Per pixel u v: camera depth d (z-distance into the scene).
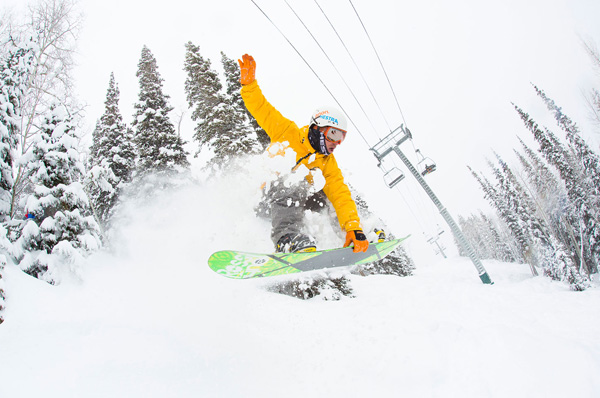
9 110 8.70
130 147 18.05
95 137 18.86
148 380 3.40
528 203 40.22
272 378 3.65
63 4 13.87
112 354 4.04
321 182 3.15
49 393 3.17
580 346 2.73
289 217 3.08
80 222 8.19
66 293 6.58
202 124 15.22
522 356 2.89
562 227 39.78
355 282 12.39
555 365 2.62
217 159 13.94
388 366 3.61
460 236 11.70
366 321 5.84
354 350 4.36
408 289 9.34
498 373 2.81
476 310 5.98
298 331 5.64
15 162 8.30
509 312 5.59
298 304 7.62
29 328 5.00
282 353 4.54
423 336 4.18
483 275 11.08
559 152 35.78
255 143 14.35
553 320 4.80
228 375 3.64
